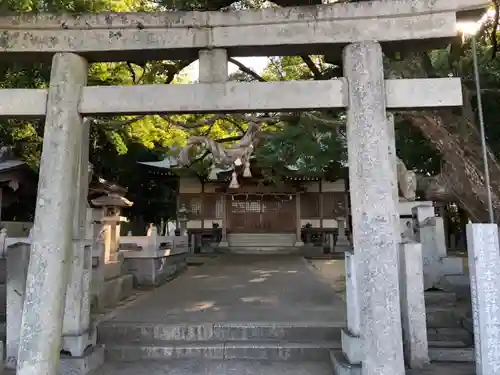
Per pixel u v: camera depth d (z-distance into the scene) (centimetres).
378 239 405
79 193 571
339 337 644
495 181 676
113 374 538
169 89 440
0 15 450
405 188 813
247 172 562
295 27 439
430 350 565
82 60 458
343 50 445
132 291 1049
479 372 419
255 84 438
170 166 2391
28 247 546
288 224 2762
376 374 385
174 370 554
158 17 446
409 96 426
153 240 1160
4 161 1234
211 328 656
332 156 1653
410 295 544
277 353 602
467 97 745
